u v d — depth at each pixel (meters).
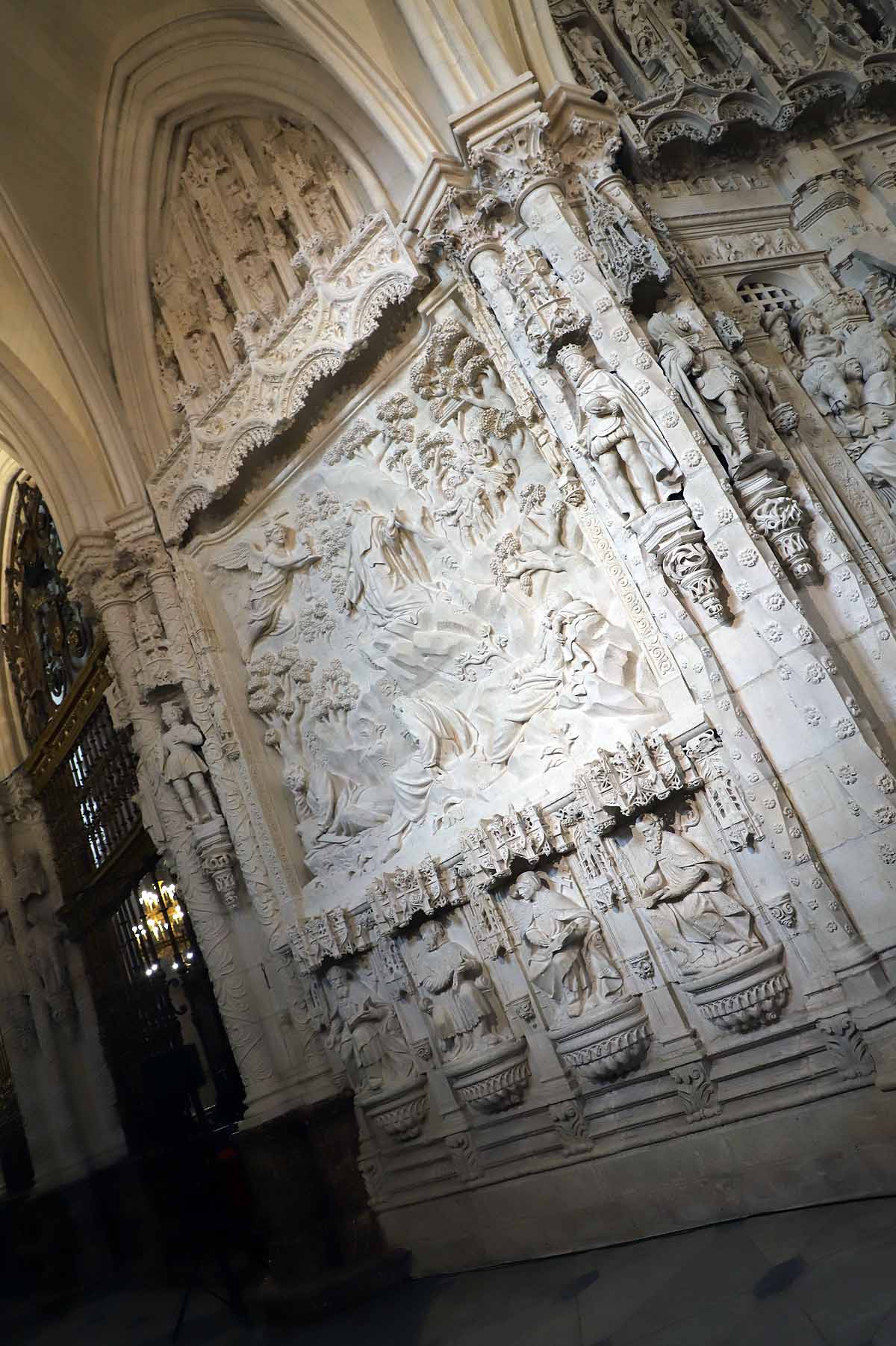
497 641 7.71
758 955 6.15
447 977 7.67
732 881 6.46
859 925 5.82
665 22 8.56
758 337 7.61
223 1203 8.70
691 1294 5.30
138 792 11.22
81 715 12.24
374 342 8.16
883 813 5.73
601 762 6.67
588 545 7.27
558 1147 7.26
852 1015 5.80
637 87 8.36
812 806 5.96
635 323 6.66
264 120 9.24
